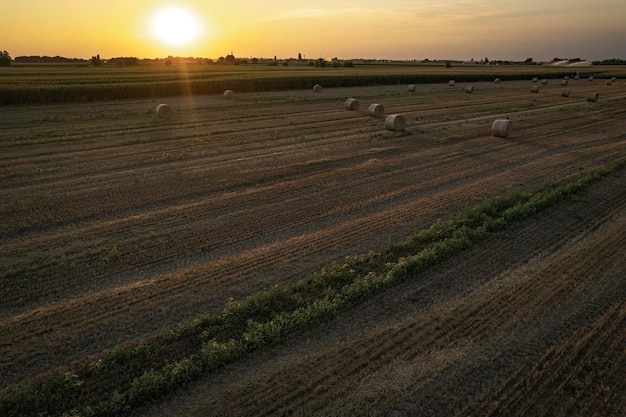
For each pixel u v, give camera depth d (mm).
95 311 7379
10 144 19281
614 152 18750
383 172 15688
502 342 6680
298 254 9516
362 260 9125
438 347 6578
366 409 5473
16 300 7680
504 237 10344
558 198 12719
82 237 10195
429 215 11727
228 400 5594
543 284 8289
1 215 11391
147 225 10945
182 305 7605
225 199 12859
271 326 6859
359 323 7184
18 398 5445
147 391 5602
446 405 5531
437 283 8391
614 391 5758
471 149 19328
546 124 25891
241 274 8656
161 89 40062
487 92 48781
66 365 6148
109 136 21500
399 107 34031
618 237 10297
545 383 5855
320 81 51531
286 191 13602
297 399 5621
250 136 21891
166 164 16562
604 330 6941
